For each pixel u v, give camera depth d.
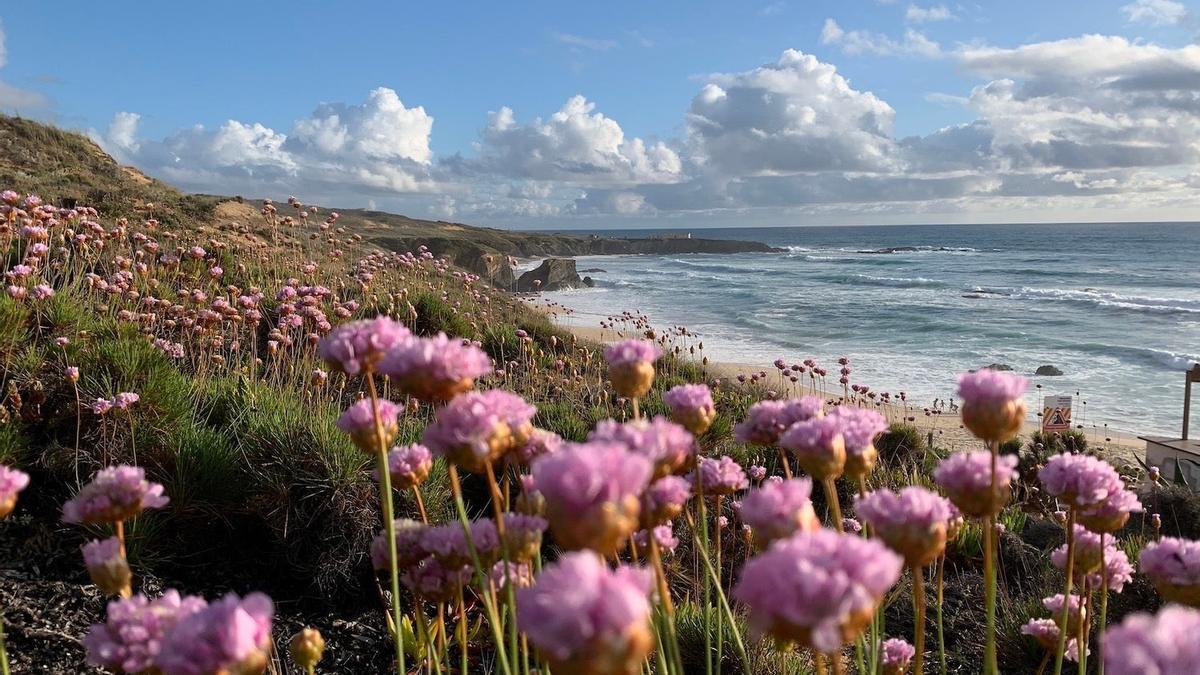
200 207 20.55
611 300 50.88
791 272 76.94
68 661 3.16
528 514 2.03
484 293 17.56
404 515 4.41
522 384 8.42
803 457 1.86
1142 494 8.02
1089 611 2.55
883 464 7.93
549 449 2.03
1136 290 54.31
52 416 4.43
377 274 11.82
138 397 4.21
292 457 4.37
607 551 1.10
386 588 4.16
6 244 7.25
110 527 3.76
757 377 10.38
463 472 5.12
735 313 43.03
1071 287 57.38
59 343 4.86
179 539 4.08
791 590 0.94
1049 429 11.59
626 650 0.82
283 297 6.58
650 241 131.00
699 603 4.16
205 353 6.63
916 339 33.81
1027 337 34.16
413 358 1.63
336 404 5.81
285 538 4.14
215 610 1.20
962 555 5.49
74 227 8.54
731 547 4.89
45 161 23.09
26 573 3.58
